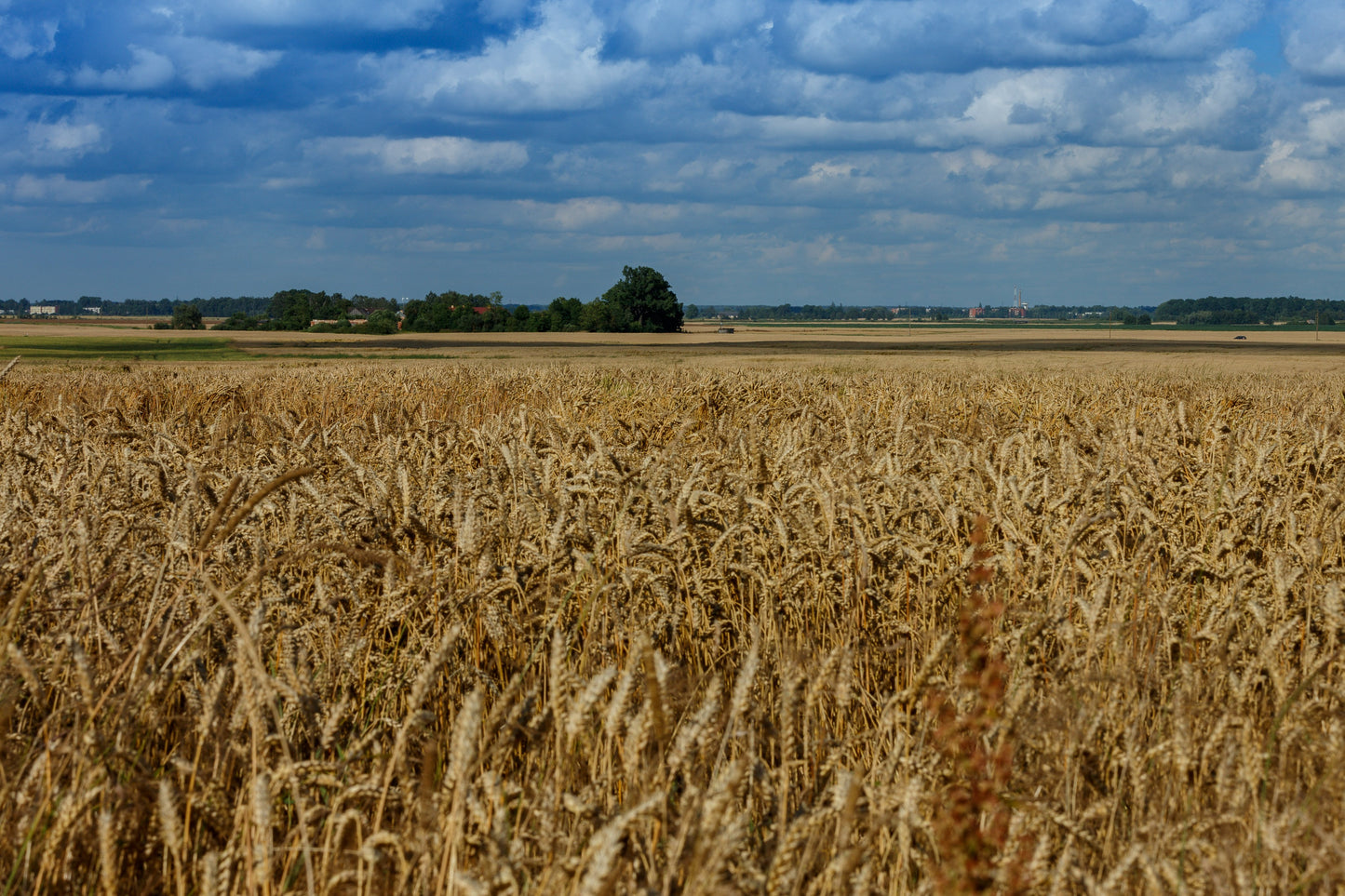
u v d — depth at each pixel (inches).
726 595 165.5
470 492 188.9
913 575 172.6
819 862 102.0
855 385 735.1
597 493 190.5
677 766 87.2
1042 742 114.8
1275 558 160.2
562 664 94.1
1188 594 172.6
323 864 93.4
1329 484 233.9
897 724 115.7
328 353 3371.1
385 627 148.3
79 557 139.9
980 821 103.7
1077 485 203.9
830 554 163.2
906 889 97.9
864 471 217.6
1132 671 134.4
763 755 128.2
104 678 115.8
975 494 201.5
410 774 113.1
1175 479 263.0
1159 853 96.4
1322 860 91.0
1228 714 108.2
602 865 69.2
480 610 138.7
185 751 118.1
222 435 303.1
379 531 161.0
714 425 394.9
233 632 144.3
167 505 179.0
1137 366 1742.1
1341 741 106.6
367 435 320.5
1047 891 90.4
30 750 107.1
